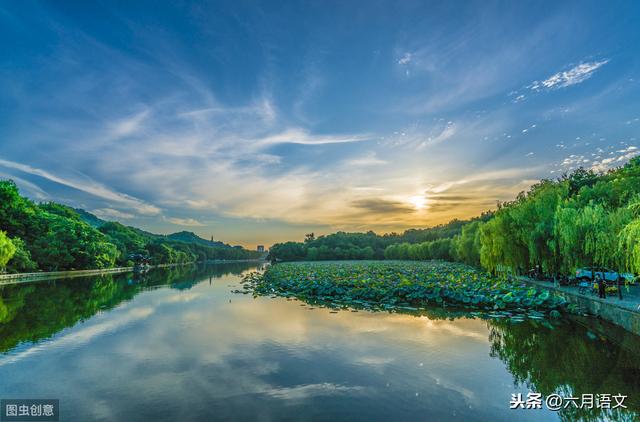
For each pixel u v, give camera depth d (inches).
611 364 415.2
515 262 1077.8
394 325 624.1
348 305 872.9
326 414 298.4
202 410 306.8
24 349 490.9
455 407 310.8
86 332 591.8
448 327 605.9
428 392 341.4
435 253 3380.9
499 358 438.6
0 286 1419.8
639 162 1143.6
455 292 861.2
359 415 296.0
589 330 583.2
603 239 623.5
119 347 498.9
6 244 1701.5
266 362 428.8
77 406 316.2
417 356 447.2
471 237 2049.7
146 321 684.1
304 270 1871.3
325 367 410.0
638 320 461.1
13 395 340.5
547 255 893.2
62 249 2299.5
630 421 285.9
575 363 420.2
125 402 323.6
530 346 488.7
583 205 831.1
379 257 5290.4
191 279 1973.4
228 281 1802.4
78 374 394.3
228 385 360.2
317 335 554.9
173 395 337.4
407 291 932.0
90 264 2618.1
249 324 644.1
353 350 474.9
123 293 1197.1
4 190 2194.9
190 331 593.0
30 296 1104.2
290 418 291.6
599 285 635.5
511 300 767.7
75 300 1010.1
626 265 561.0
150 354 465.4
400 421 285.4
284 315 735.1
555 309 716.7
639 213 556.4
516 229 1040.2
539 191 1051.3
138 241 4077.3
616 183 872.9
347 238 5920.3
